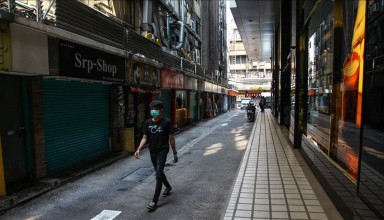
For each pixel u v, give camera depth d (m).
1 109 5.65
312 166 6.56
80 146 7.95
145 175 6.96
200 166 7.74
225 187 5.91
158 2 14.63
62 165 7.21
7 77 5.80
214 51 30.45
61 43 6.32
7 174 5.75
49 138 6.77
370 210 2.86
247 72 70.88
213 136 13.73
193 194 5.51
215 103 29.91
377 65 2.70
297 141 9.41
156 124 5.14
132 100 10.93
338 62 4.44
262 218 4.16
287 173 6.46
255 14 17.33
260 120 21.78
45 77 6.48
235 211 4.42
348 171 3.76
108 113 9.44
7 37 4.97
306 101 8.49
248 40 25.98
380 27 2.65
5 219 4.52
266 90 60.38
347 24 3.84
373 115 2.78
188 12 21.30
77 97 7.83
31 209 4.91
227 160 8.40
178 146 11.02
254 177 6.18
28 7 6.37
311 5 7.20
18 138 6.02
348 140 3.77
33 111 6.18
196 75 19.41
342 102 4.16
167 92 15.47
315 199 4.83
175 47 17.41
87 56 7.25
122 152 9.41
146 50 10.95
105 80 8.10
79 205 5.07
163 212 4.71
